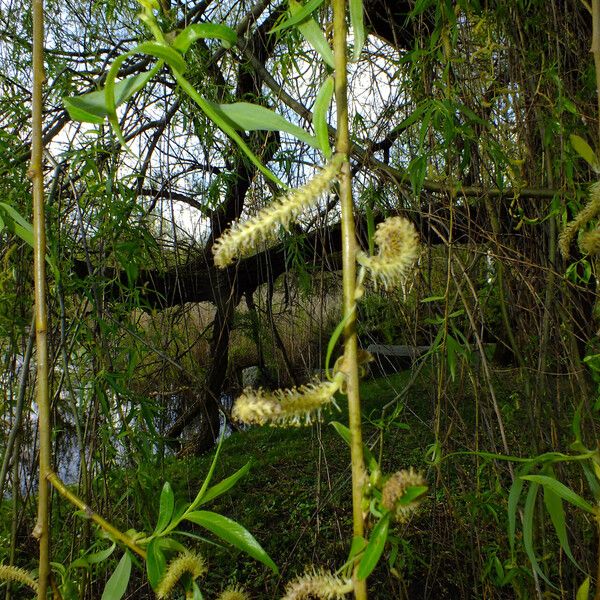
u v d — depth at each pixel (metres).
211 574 2.53
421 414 2.65
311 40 0.49
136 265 1.70
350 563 0.44
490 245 1.54
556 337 1.48
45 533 0.63
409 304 1.71
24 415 1.63
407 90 1.70
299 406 0.43
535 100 1.50
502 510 1.42
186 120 2.16
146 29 2.08
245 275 3.43
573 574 1.39
